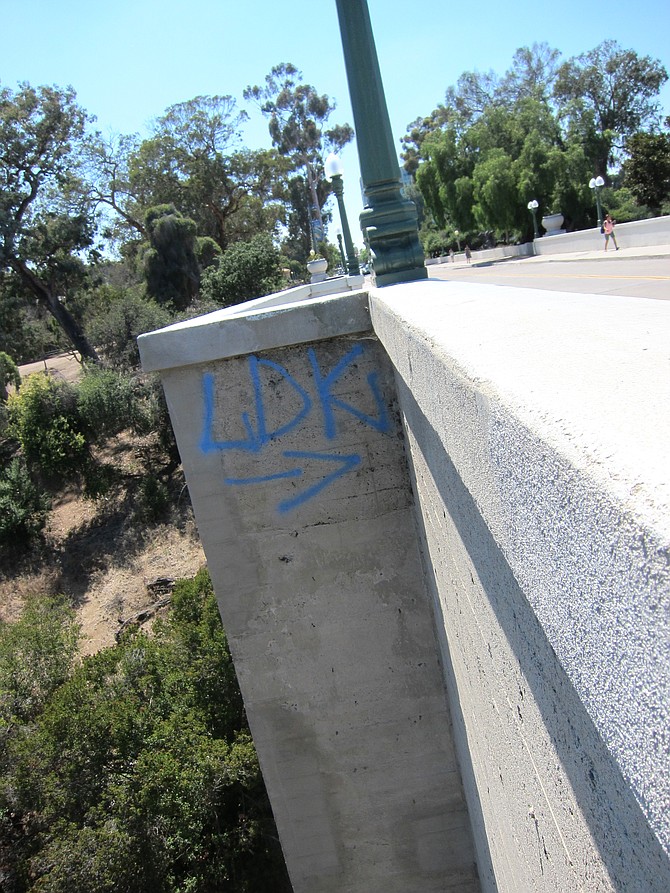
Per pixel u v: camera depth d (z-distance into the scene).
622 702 0.62
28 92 31.69
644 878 0.79
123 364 27.23
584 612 0.67
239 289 27.83
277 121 60.97
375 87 4.30
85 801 10.27
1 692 13.41
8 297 33.16
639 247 22.94
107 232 41.22
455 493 1.81
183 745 10.63
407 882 4.41
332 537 3.89
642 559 0.53
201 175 44.81
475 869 4.34
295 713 4.18
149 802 9.78
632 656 0.58
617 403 0.73
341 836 4.36
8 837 11.27
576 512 0.65
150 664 12.55
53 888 8.97
